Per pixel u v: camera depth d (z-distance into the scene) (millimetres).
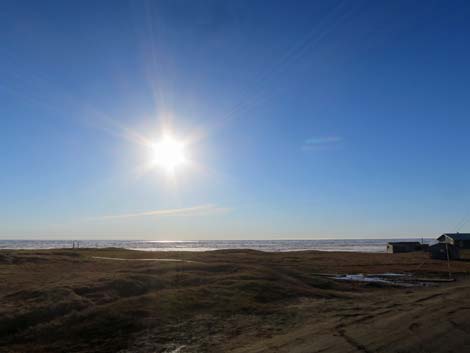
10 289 24812
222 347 14133
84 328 16734
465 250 86125
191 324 17781
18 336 15930
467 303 22844
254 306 21891
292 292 26922
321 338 14633
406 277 42500
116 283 25891
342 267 53969
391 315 19312
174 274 31969
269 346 13727
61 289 22641
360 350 12789
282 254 86688
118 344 14828
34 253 61375
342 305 23234
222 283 27750
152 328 17000
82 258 52312
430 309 20812
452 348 13023
